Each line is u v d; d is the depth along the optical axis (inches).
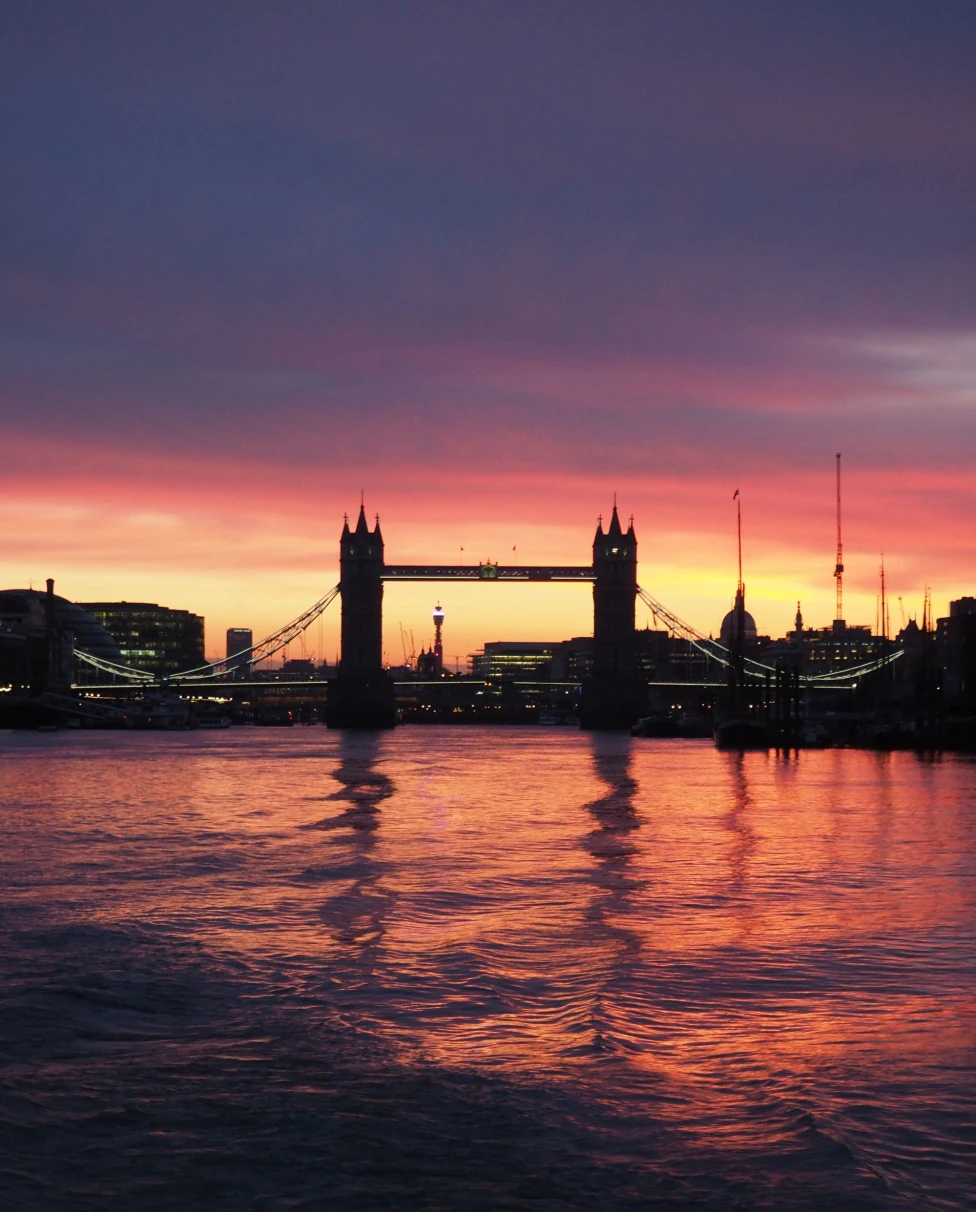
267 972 1470.2
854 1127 941.2
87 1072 1077.1
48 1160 883.4
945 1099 1002.1
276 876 2330.2
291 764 6904.5
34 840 2982.3
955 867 2434.8
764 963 1507.1
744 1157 885.8
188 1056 1123.9
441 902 2000.5
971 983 1405.0
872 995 1347.2
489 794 4608.8
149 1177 856.9
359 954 1571.1
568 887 2164.1
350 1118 964.0
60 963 1524.4
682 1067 1091.9
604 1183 846.5
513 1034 1198.3
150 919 1850.4
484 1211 805.9
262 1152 898.7
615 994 1339.8
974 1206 806.5
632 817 3612.2
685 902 1990.7
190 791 4736.7
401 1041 1173.7
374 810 3895.2
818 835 3065.9
